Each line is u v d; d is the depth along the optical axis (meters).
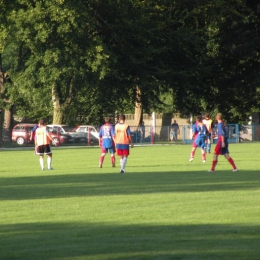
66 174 50.88
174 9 123.81
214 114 137.62
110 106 134.38
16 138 121.00
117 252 18.86
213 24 125.25
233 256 18.12
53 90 129.12
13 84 127.81
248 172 50.72
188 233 21.94
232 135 126.12
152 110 152.62
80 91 122.69
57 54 109.50
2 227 24.03
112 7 117.38
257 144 115.94
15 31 109.56
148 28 118.69
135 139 124.69
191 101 132.50
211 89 131.00
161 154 83.62
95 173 51.50
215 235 21.48
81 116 138.50
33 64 113.62
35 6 112.19
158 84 120.44
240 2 125.88
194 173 50.09
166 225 23.80
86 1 114.88
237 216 25.81
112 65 117.25
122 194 34.97
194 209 28.12
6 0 111.44
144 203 30.61
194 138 66.94
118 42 117.44
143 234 21.91
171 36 121.25
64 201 32.00
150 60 121.50
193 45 123.81
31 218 26.25
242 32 125.75
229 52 127.44
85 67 111.44
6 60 135.75
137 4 119.31
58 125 121.56
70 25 107.75
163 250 19.05
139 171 53.19
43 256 18.50
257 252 18.67
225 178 44.97
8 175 50.69
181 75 122.38
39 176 49.19
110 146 58.88
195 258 17.89
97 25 116.56
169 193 35.12
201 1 122.75
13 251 19.25
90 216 26.52
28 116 159.88
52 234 22.25
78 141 121.50
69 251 19.14
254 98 133.38
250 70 130.88
